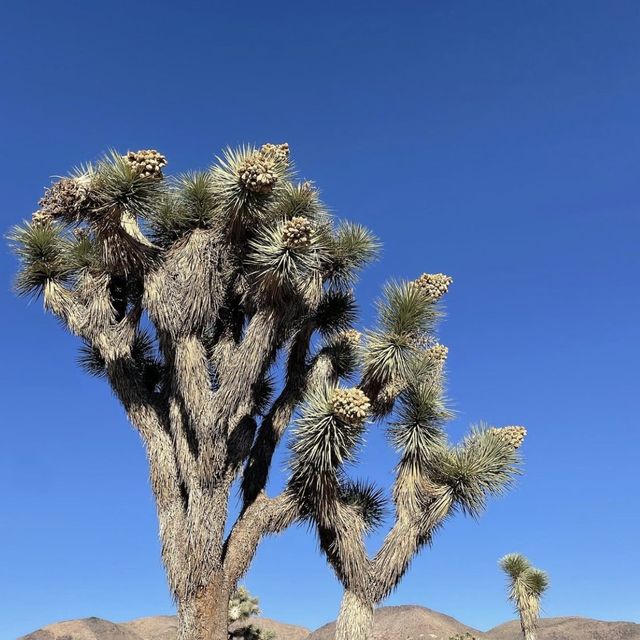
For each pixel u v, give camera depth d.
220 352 8.30
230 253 8.30
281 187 8.56
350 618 7.44
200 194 8.34
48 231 8.74
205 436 7.36
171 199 8.45
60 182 7.38
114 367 8.16
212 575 7.12
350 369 9.05
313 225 8.71
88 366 9.41
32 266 8.55
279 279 7.50
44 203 7.43
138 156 7.51
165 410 8.16
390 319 8.32
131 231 8.32
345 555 7.58
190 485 7.41
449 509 8.02
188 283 7.83
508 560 13.12
